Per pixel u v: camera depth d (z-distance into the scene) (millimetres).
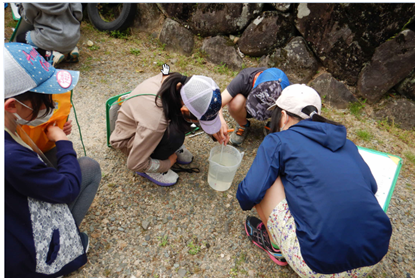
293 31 3352
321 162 1305
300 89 1551
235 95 2336
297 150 1354
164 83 1576
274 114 1644
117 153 2387
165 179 2113
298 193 1335
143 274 1635
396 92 3027
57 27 2930
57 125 1492
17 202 1084
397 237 1945
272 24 3350
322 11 3014
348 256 1216
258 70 2287
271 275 1686
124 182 2158
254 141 2705
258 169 1430
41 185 1100
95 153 2367
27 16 2844
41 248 1211
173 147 1923
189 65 3713
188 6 3754
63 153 1324
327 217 1229
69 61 3457
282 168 1422
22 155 1029
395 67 2836
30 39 2980
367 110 3076
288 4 3191
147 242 1797
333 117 3018
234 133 2637
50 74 1175
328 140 1348
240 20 3525
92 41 3961
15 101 1073
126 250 1740
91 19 4207
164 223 1918
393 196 2246
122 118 1852
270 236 1649
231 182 2127
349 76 3117
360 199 1235
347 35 2973
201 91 1486
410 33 2703
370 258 1232
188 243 1815
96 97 3012
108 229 1836
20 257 1154
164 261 1708
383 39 2836
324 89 3191
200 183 2230
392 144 2732
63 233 1320
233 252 1790
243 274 1679
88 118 2738
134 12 4008
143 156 1792
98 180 1616
